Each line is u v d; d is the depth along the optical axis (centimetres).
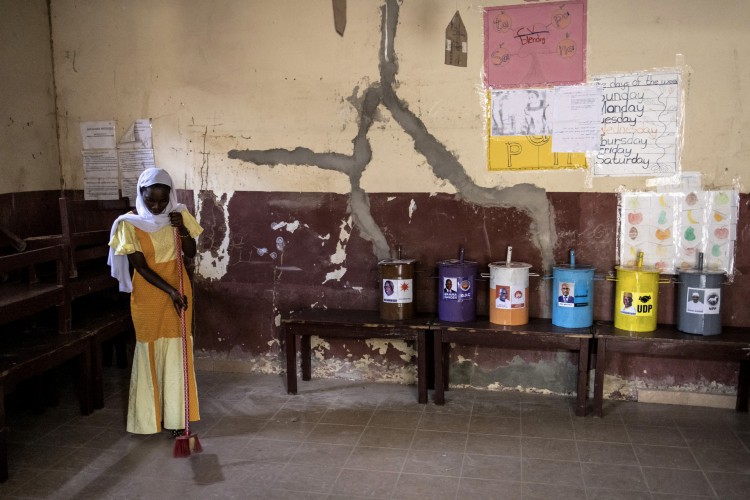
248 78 455
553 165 416
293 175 456
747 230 394
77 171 491
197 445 343
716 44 386
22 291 375
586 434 366
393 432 370
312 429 376
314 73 444
